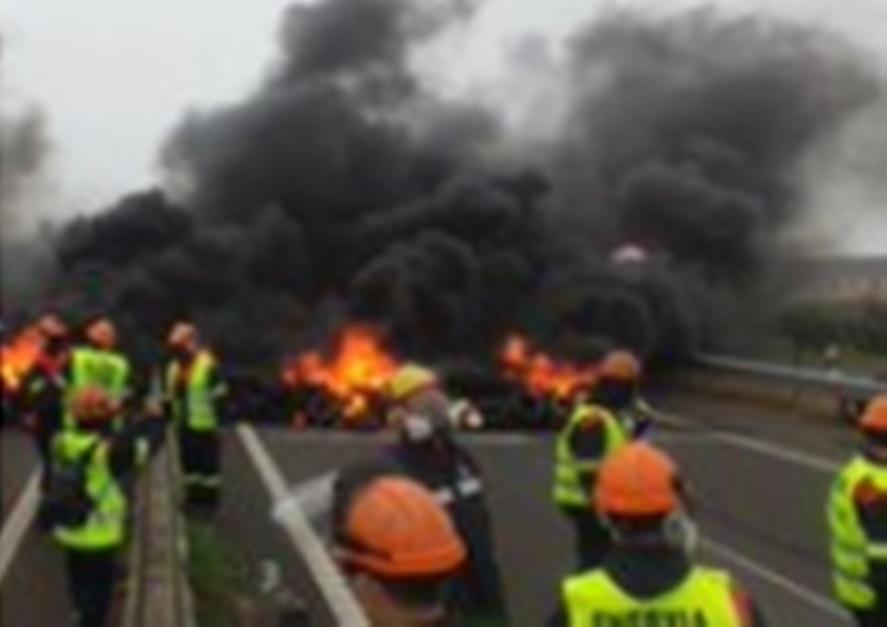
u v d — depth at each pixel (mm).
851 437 25531
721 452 24000
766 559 16141
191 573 13664
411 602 3736
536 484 20812
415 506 3770
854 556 9484
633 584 5285
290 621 8922
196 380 17516
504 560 15852
